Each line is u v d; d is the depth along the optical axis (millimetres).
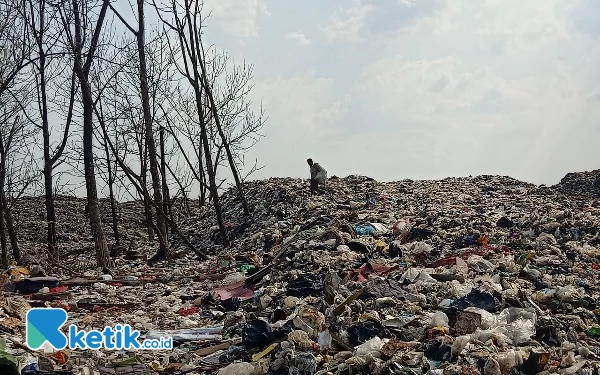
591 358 7457
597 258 12430
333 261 12703
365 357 7320
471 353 7262
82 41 19672
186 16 21891
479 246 13430
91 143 19156
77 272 16734
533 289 10227
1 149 21234
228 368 7797
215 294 12461
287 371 7520
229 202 27516
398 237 15039
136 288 14078
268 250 17156
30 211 34844
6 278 13000
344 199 22203
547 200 20672
